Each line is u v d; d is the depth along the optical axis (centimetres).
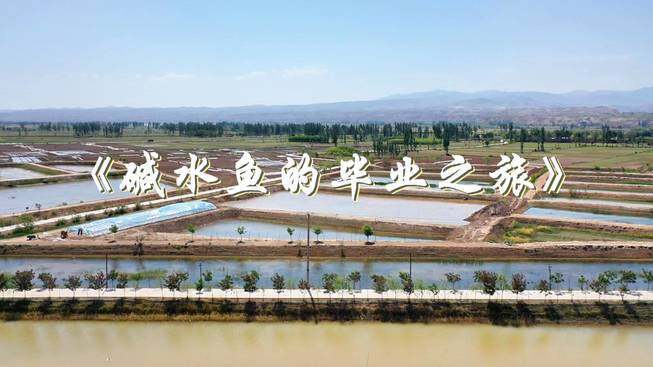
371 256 6356
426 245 6456
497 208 8612
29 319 4506
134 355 3956
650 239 7150
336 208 9181
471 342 4219
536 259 6309
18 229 7056
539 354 4028
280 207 9250
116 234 6919
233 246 6444
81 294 4794
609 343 4200
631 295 4856
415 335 4331
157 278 5534
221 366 3812
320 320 4547
